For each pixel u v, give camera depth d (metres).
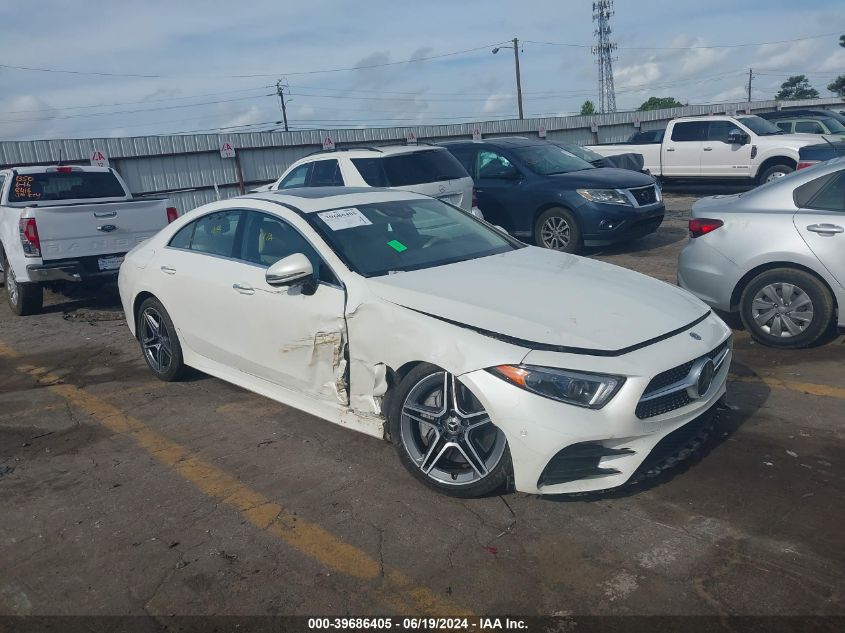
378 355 3.95
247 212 5.06
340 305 4.16
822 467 3.90
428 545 3.37
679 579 3.03
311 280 4.27
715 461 4.03
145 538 3.59
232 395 5.57
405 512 3.67
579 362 3.36
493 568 3.17
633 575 3.07
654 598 2.92
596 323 3.63
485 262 4.55
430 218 5.11
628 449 3.41
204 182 22.06
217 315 5.06
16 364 6.88
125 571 3.32
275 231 4.79
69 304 9.66
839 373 5.27
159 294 5.60
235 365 5.09
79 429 5.08
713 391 3.80
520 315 3.65
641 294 4.07
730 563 3.11
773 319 5.90
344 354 4.18
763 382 5.20
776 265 5.84
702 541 3.28
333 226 4.62
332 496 3.88
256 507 3.82
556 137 29.09
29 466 4.50
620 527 3.43
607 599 2.93
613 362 3.38
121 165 20.70
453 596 3.01
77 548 3.54
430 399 3.80
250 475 4.19
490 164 11.20
